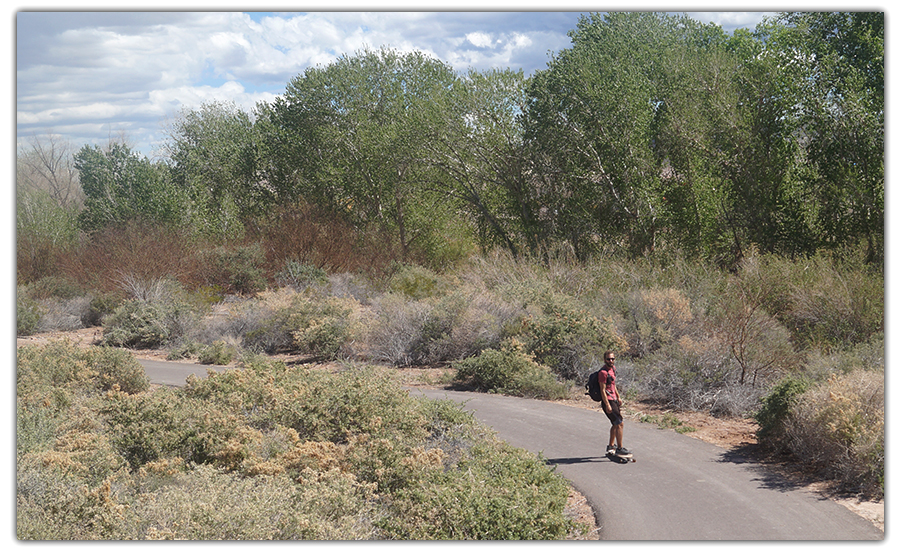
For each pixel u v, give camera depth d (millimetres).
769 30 26312
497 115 30016
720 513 7473
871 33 22969
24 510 6656
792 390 9648
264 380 12328
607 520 7391
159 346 22156
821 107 21984
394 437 9625
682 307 15992
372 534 6961
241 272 29984
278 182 39344
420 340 17812
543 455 9797
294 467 8820
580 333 15523
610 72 27062
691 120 24969
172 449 9406
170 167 43562
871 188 20844
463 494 7613
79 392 13438
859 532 6844
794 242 22172
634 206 26047
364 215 37406
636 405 12750
